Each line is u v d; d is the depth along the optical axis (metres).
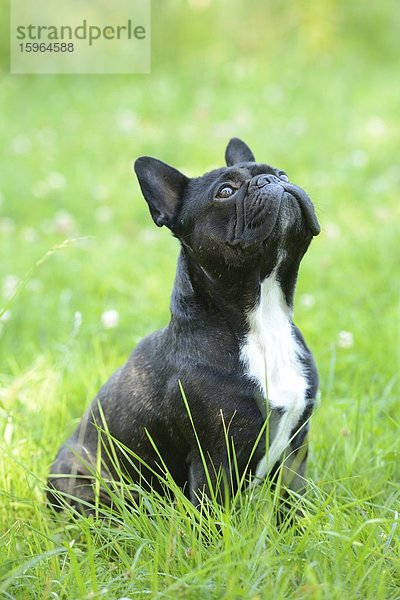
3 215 16.89
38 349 10.91
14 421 7.98
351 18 27.44
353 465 7.27
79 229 15.83
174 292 6.74
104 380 9.23
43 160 19.94
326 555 5.56
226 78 24.89
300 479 6.68
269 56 26.56
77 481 7.23
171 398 6.45
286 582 5.14
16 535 6.46
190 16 27.56
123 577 5.71
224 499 6.36
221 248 6.38
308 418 6.62
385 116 21.08
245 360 6.37
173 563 5.60
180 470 6.76
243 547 5.54
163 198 6.87
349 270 12.55
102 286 12.63
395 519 5.54
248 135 20.09
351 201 15.94
